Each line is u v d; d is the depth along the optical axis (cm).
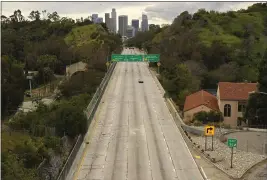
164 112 5688
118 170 3469
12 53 10300
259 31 11519
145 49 15375
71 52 11288
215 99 6025
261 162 3638
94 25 15662
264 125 5322
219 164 3609
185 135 4525
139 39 19150
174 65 8569
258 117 5316
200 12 13038
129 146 4144
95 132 4647
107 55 10569
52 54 11262
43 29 15550
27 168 2795
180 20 13175
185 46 10006
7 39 10950
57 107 4841
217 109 5575
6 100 4538
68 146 3797
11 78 4944
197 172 3431
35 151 3002
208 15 12694
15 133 3675
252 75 8731
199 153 3938
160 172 3422
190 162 3678
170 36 12475
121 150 4012
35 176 2695
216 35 11006
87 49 11681
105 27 18000
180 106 6106
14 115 4422
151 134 4591
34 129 3781
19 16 16912
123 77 8888
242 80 8506
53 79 9688
